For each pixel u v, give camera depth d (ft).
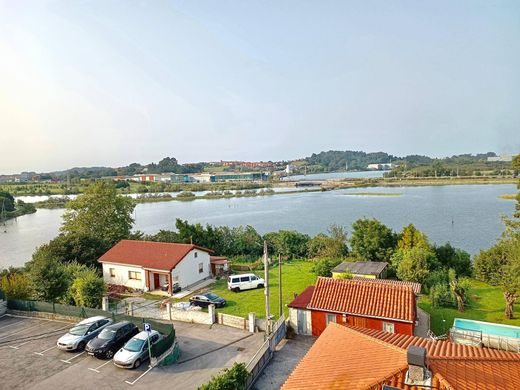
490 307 101.91
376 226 154.20
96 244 145.28
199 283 129.90
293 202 476.13
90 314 86.94
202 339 78.07
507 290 92.43
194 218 360.69
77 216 167.12
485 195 451.53
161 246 132.57
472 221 276.82
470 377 35.70
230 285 119.34
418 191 546.26
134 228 313.12
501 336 74.02
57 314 90.99
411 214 321.52
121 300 111.96
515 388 35.76
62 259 132.98
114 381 60.75
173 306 100.63
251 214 373.40
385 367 37.73
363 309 78.43
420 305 103.45
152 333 70.23
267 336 76.23
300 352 73.61
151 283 122.93
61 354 70.95
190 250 127.85
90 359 68.64
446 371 35.55
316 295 85.15
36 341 77.41
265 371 65.51
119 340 71.26
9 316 94.32
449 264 138.62
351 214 340.59
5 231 323.16
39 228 333.83
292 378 42.98
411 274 116.06
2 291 96.48
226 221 330.75
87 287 99.35
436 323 90.33
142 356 66.69
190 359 68.90
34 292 100.83
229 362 67.05
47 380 61.41
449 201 405.18
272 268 152.66
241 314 97.55
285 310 99.96
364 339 46.65
